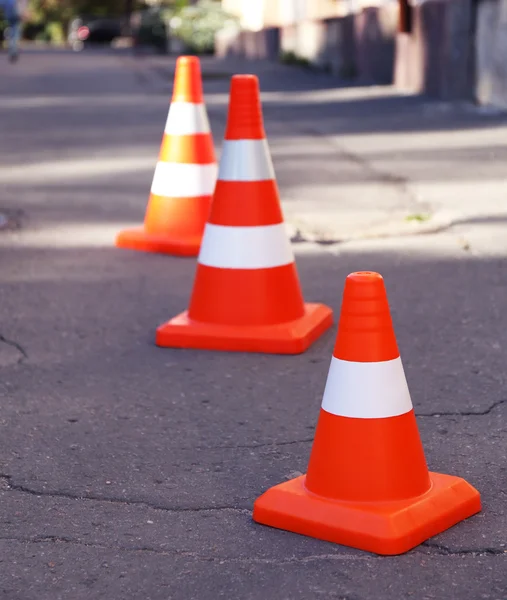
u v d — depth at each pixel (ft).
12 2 110.01
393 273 22.08
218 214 17.70
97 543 10.93
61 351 17.52
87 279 22.12
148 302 20.35
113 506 11.79
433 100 57.16
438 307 19.56
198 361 16.96
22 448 13.51
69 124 50.75
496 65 51.49
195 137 24.48
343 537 10.77
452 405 14.73
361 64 76.18
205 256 17.81
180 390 15.62
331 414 11.24
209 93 66.90
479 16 53.52
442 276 21.71
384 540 10.53
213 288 17.66
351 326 11.20
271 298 17.56
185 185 24.44
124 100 63.16
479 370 16.15
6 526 11.32
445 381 15.70
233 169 17.61
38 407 14.99
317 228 26.40
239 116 17.60
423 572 10.17
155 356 17.22
